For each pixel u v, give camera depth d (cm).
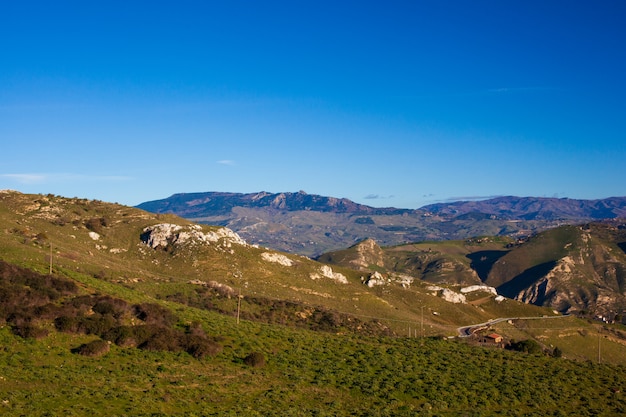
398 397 6044
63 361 5353
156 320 6962
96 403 4516
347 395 5912
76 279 7969
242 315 11875
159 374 5488
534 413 6084
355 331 13038
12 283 6662
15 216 16512
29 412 4106
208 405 4953
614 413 6431
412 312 19338
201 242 18562
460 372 7188
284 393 5569
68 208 19000
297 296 16588
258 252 19938
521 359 8319
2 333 5488
